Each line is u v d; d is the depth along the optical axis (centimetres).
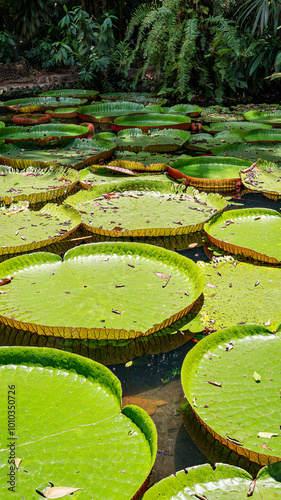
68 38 1431
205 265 606
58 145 900
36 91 1391
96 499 329
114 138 931
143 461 363
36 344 540
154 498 334
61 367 478
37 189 748
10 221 673
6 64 1434
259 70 1273
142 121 1051
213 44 1173
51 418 407
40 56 1534
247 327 532
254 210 674
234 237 637
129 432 394
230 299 567
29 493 332
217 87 1262
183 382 444
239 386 449
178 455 402
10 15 1530
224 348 510
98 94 1366
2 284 577
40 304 556
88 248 613
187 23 1143
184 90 1180
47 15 1538
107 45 1417
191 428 434
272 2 1159
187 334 549
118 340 543
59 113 1115
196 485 345
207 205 701
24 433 388
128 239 654
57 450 371
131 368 511
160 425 437
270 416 410
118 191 737
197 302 565
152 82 1388
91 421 405
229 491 340
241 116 1103
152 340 544
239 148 877
